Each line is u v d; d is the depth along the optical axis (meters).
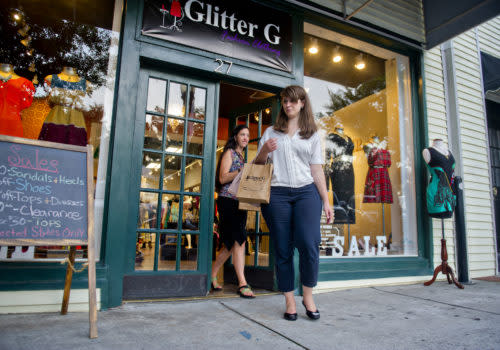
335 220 3.70
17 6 2.72
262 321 2.10
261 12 3.30
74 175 1.92
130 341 1.65
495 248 4.73
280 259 2.14
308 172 2.18
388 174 4.14
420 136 4.16
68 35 2.75
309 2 3.54
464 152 4.57
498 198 5.94
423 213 4.03
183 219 2.79
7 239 1.67
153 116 2.80
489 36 5.45
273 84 3.26
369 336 1.85
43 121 2.61
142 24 2.72
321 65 3.96
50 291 2.19
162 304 2.48
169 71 2.91
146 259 2.61
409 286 3.56
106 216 2.44
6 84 2.57
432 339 1.82
